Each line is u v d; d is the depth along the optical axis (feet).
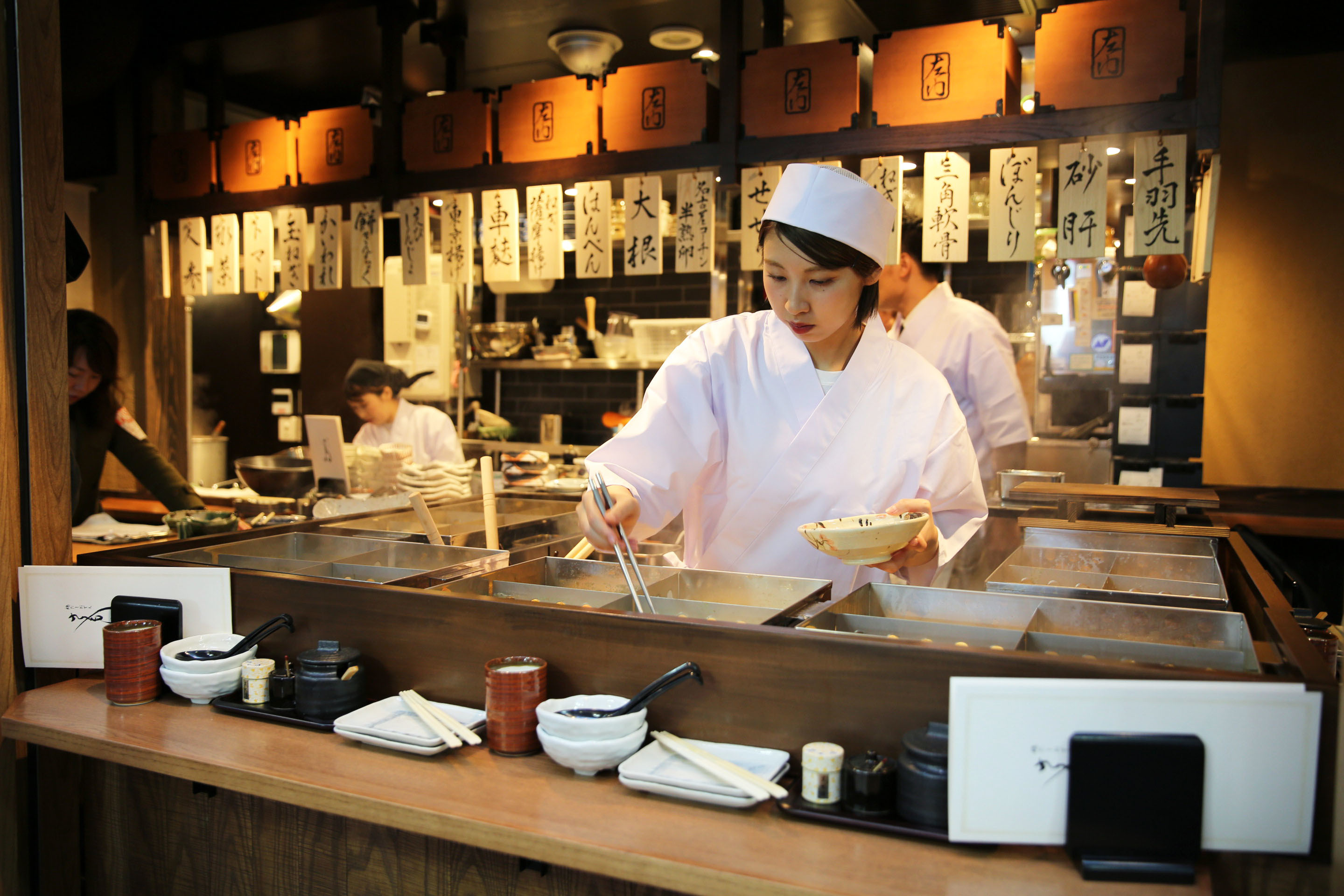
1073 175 9.81
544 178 12.39
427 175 13.12
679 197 11.58
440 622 4.96
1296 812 3.45
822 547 5.03
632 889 4.17
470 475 11.00
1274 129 14.64
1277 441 14.75
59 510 6.36
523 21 14.19
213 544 6.70
